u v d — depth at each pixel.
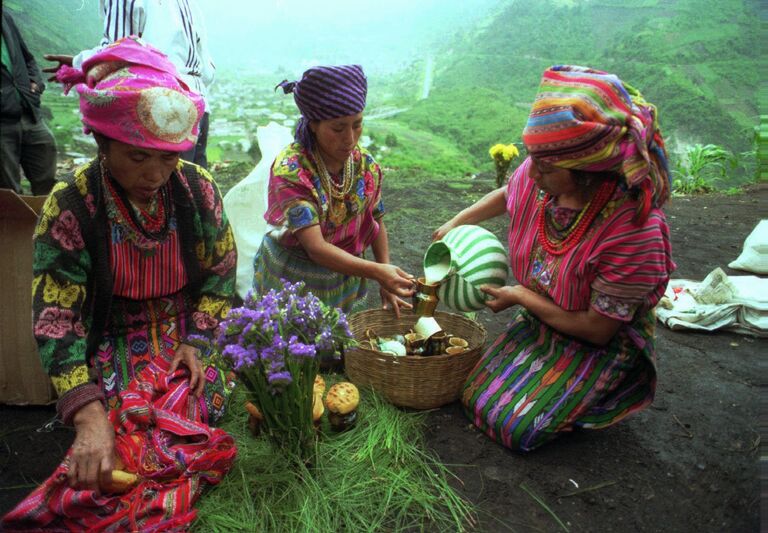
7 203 2.36
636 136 1.89
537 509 2.06
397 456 2.21
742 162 7.31
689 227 5.30
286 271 2.80
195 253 2.28
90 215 2.02
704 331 3.37
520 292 2.35
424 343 2.55
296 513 1.94
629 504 2.09
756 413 2.61
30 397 2.54
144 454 1.94
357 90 2.36
